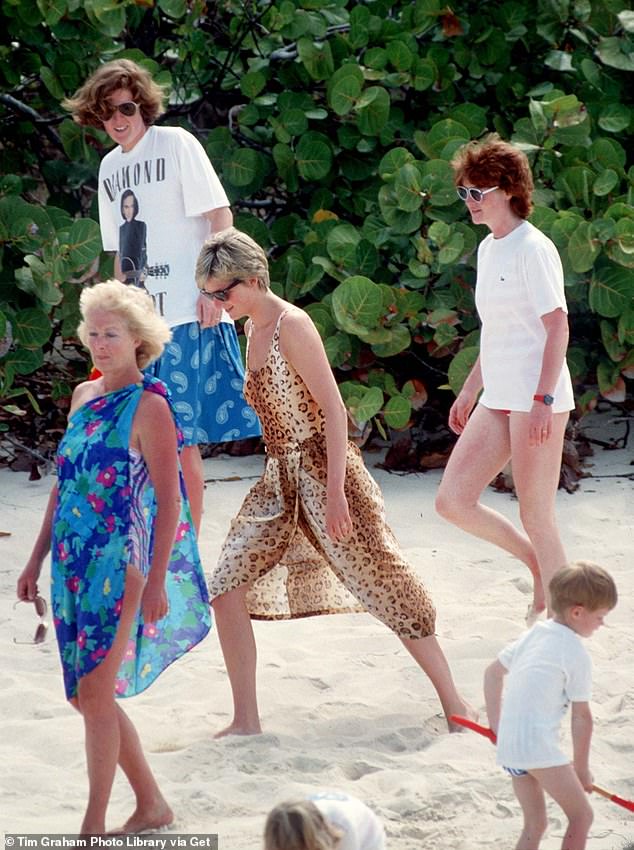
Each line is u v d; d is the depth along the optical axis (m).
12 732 17.92
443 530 27.48
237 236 17.69
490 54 34.00
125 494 14.09
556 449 19.33
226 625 18.08
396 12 36.31
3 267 30.97
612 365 31.25
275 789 15.92
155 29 35.38
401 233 30.81
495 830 14.81
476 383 21.08
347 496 17.84
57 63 32.62
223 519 27.78
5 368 30.48
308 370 17.44
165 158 22.55
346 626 22.64
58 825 14.91
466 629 21.89
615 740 17.41
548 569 19.44
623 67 33.00
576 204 31.58
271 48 34.31
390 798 15.62
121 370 14.65
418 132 32.44
